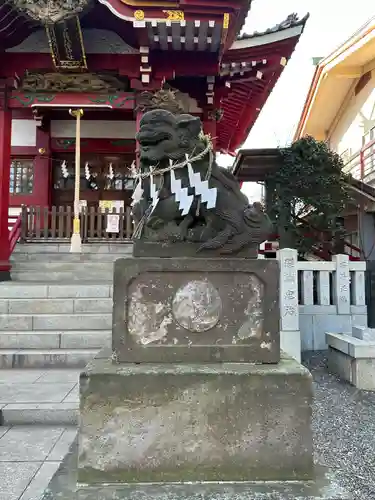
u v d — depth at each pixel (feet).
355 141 54.13
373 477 10.13
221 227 8.63
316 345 24.07
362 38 43.19
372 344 17.69
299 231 33.65
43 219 38.11
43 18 26.20
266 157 33.94
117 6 25.20
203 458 7.19
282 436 7.27
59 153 45.73
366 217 41.04
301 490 6.89
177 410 7.24
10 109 31.68
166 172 8.85
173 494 6.72
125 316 7.86
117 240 35.58
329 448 11.92
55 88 31.45
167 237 8.54
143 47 28.07
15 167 44.88
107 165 45.83
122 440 7.15
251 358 7.90
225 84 34.73
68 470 7.63
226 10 24.49
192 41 27.40
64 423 13.39
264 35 31.68
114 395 7.22
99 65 30.45
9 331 21.17
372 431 13.16
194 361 7.86
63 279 29.73
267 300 8.03
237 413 7.27
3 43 29.94
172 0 24.53
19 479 9.84
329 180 32.63
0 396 14.74
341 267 24.31
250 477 7.18
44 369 18.89
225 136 54.24
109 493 6.74
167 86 30.86
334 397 16.61
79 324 21.72
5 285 24.67
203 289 7.98
